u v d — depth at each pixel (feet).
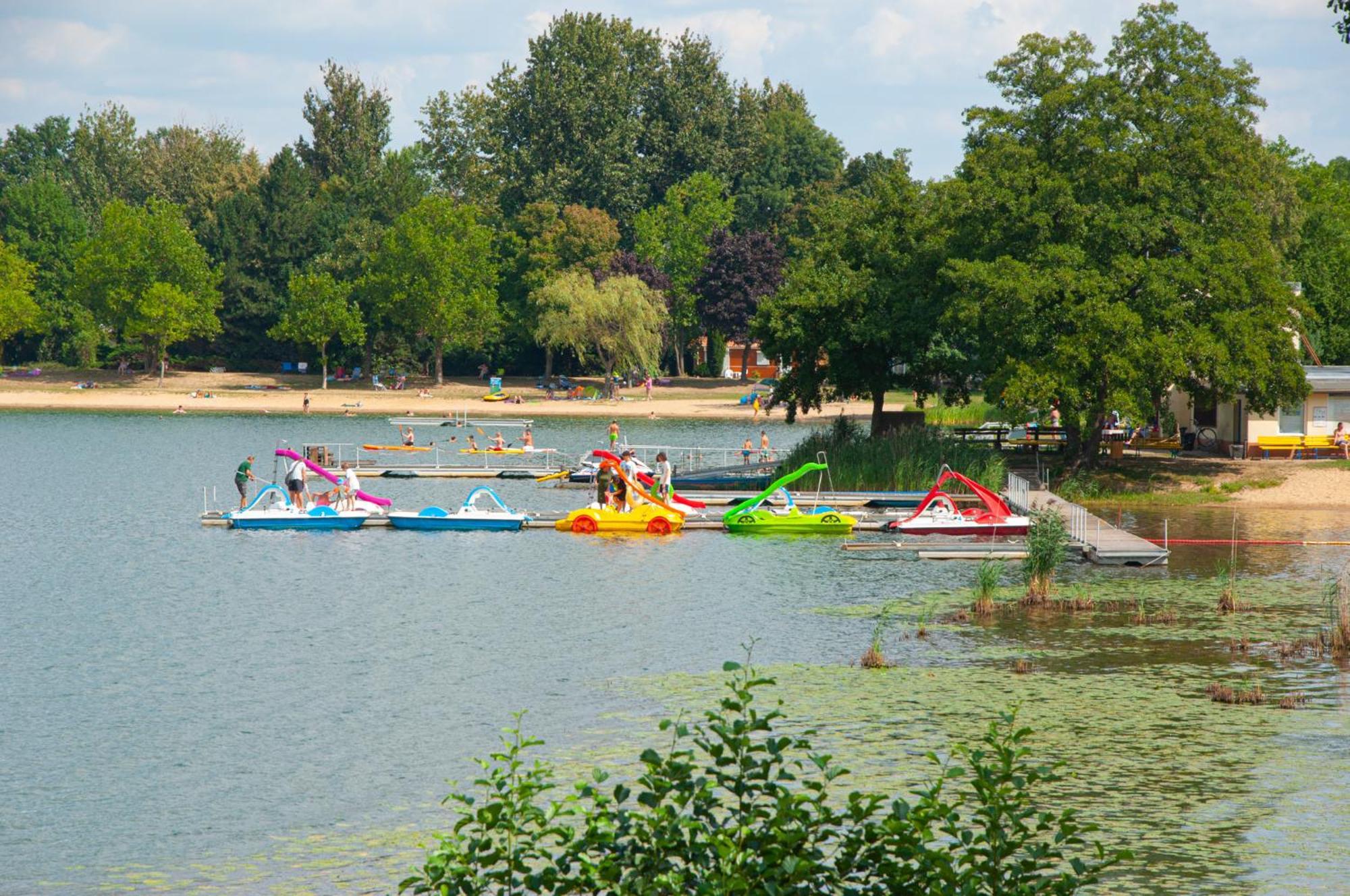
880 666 134.62
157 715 121.19
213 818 95.04
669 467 253.44
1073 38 270.26
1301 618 157.79
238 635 154.20
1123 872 82.84
